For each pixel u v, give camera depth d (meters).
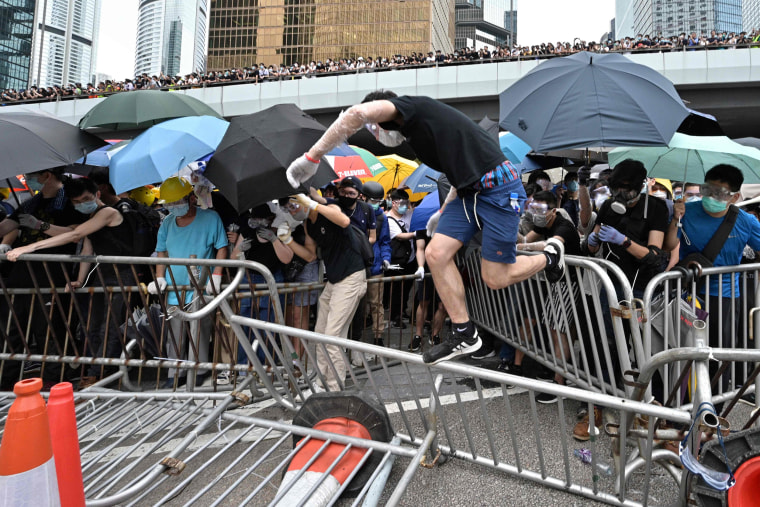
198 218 4.09
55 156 3.66
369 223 5.02
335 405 2.66
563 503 2.38
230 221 4.48
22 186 6.22
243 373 3.83
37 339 4.30
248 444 3.12
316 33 76.50
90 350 3.84
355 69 24.09
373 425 2.58
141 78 27.91
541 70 3.51
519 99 3.44
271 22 76.94
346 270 3.83
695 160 3.74
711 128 3.68
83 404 3.22
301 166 2.29
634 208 3.38
